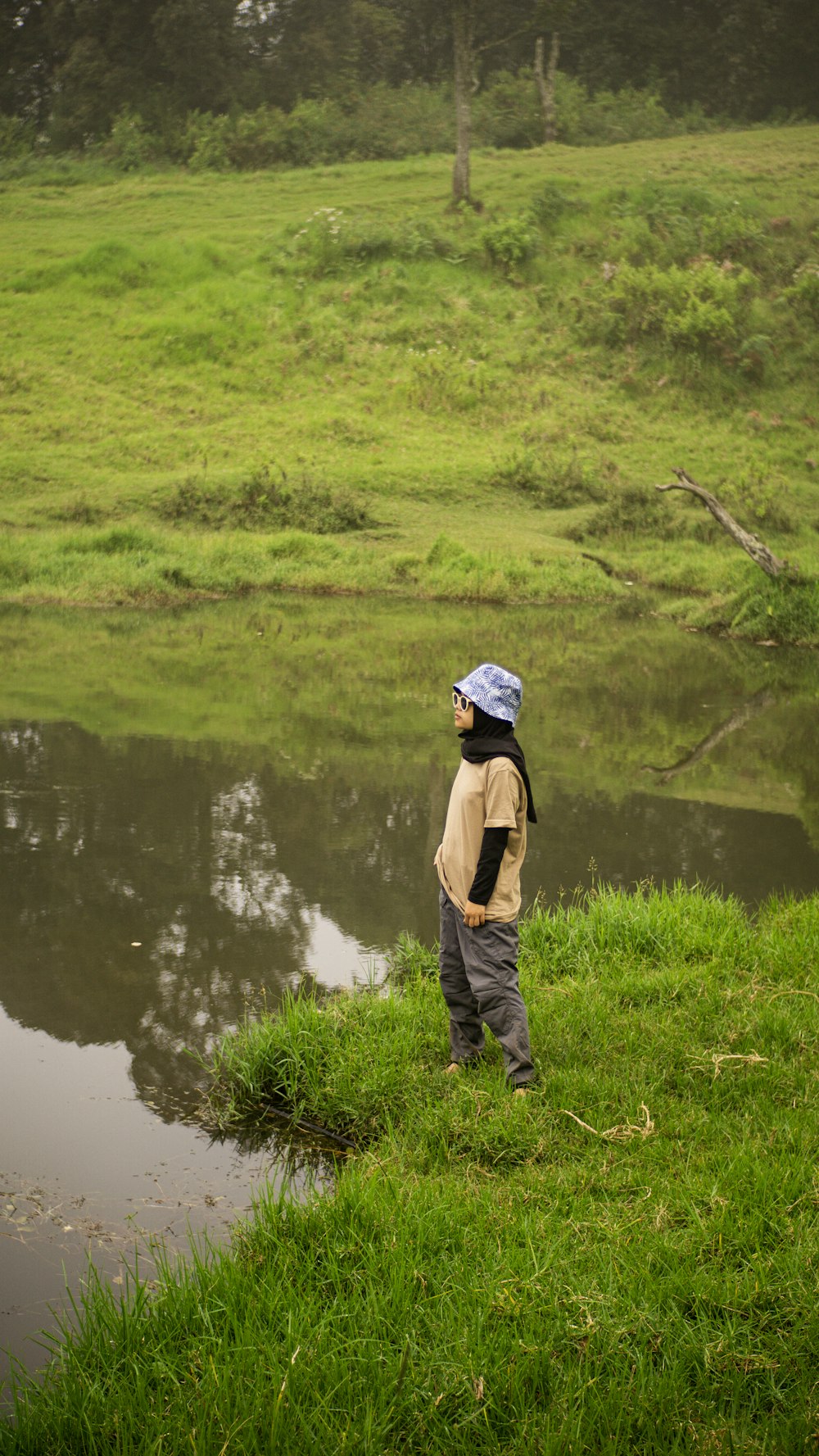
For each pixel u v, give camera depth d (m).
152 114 43.53
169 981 4.68
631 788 7.77
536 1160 3.24
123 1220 3.12
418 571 18.41
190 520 20.39
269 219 34.84
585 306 30.22
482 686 3.64
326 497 21.03
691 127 45.53
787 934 4.98
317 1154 3.48
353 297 30.39
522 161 39.19
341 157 42.47
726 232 31.62
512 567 18.22
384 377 27.81
